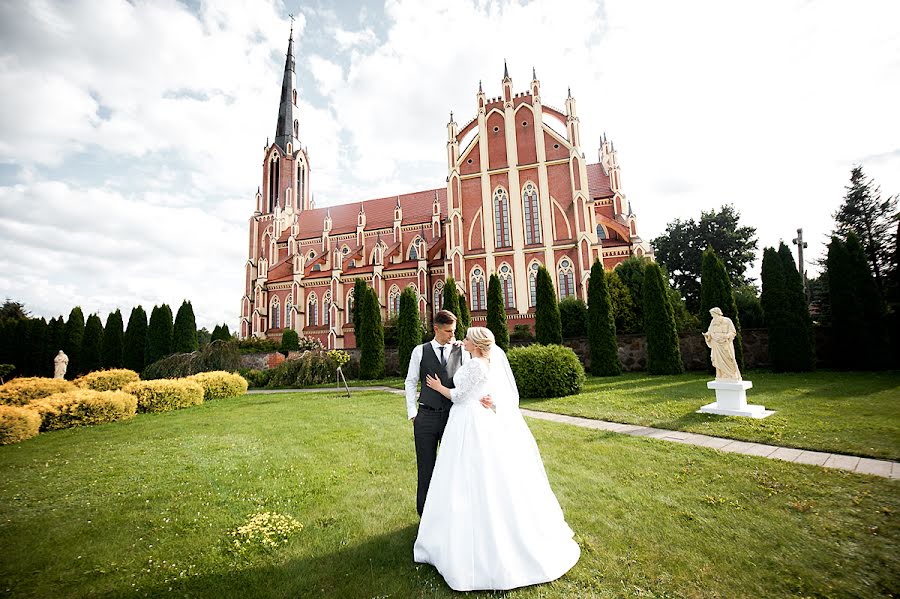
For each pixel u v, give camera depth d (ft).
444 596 10.14
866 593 9.66
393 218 161.68
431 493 12.00
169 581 11.19
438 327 15.11
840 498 14.94
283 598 10.30
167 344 104.68
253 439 28.94
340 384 72.43
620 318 79.15
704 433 25.38
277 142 186.80
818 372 50.65
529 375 43.60
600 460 20.66
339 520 14.87
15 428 30.42
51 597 10.49
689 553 11.72
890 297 59.72
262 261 155.63
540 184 114.83
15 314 144.66
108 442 29.71
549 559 10.84
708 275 59.52
